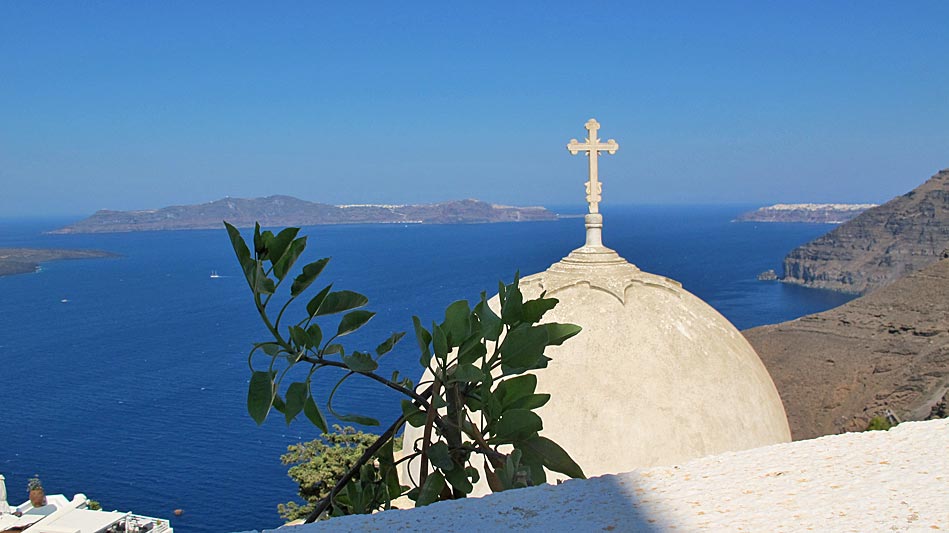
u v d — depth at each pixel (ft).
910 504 6.45
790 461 7.57
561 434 24.04
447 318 11.91
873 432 8.34
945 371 128.98
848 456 7.63
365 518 6.54
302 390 10.34
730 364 25.76
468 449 11.87
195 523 152.05
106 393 266.98
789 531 6.04
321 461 61.93
